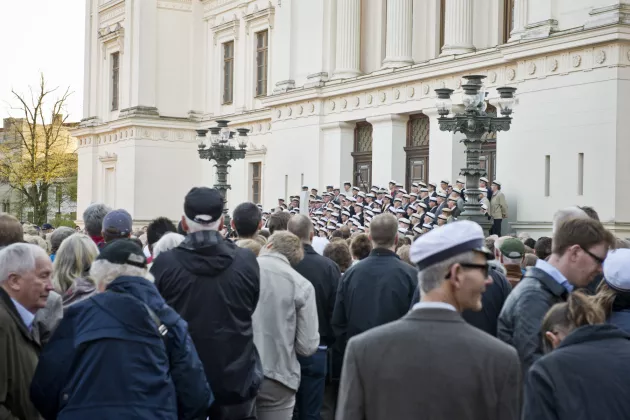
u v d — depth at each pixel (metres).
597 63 24.17
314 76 37.28
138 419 5.73
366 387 4.95
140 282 6.20
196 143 50.28
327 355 11.52
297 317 9.05
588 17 24.64
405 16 33.75
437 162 30.94
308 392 10.44
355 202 29.81
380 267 9.45
